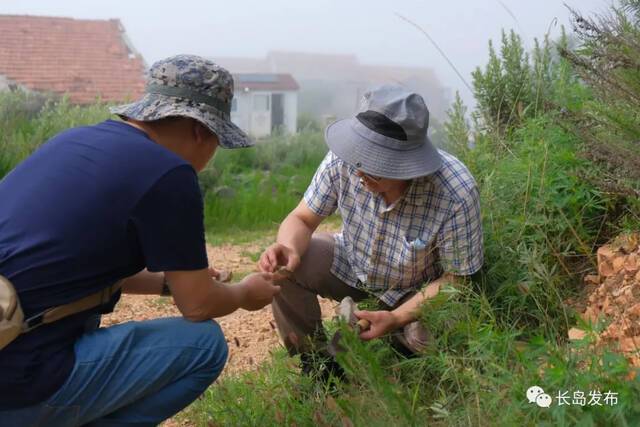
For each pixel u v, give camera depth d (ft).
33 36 99.09
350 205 10.79
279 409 9.71
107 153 7.80
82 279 7.68
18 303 7.34
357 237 10.88
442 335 9.68
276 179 32.27
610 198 12.09
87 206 7.61
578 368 8.53
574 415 7.54
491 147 14.39
